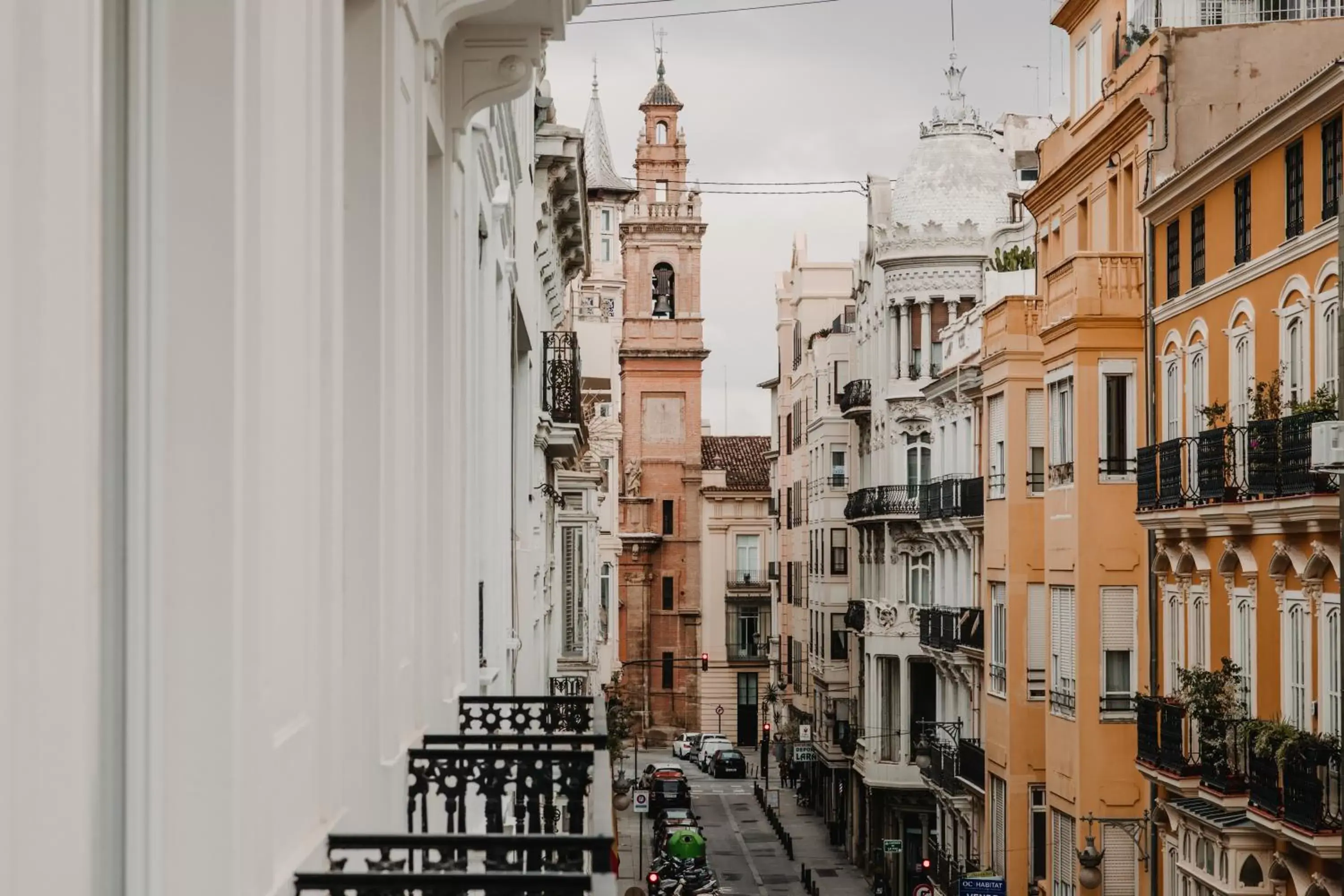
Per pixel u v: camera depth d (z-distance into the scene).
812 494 85.06
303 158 7.78
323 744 8.40
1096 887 33.16
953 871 48.50
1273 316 27.95
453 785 11.33
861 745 63.53
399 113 10.34
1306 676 26.16
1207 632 30.80
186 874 5.91
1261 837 27.75
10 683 4.41
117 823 5.70
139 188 5.77
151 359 5.84
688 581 118.75
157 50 5.86
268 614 6.88
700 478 119.19
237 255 5.97
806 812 86.56
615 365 109.62
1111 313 35.12
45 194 4.62
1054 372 37.06
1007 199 64.38
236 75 5.96
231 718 5.95
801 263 91.50
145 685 5.81
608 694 81.94
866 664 62.78
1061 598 36.97
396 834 7.74
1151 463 32.91
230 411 5.95
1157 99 34.12
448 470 13.52
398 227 10.18
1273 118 27.16
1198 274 31.81
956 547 53.06
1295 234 27.23
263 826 6.60
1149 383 34.19
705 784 98.56
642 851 69.06
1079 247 39.91
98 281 5.32
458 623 14.38
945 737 52.62
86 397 4.99
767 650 113.88
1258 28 34.09
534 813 9.77
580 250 45.72
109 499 5.58
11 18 4.36
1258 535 28.28
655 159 121.62
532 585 30.67
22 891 4.52
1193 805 30.06
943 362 57.94
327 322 8.46
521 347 30.50
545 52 15.66
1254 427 26.88
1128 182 36.41
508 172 24.48
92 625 5.32
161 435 5.89
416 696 11.30
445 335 13.29
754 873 68.38
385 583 9.73
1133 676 35.16
